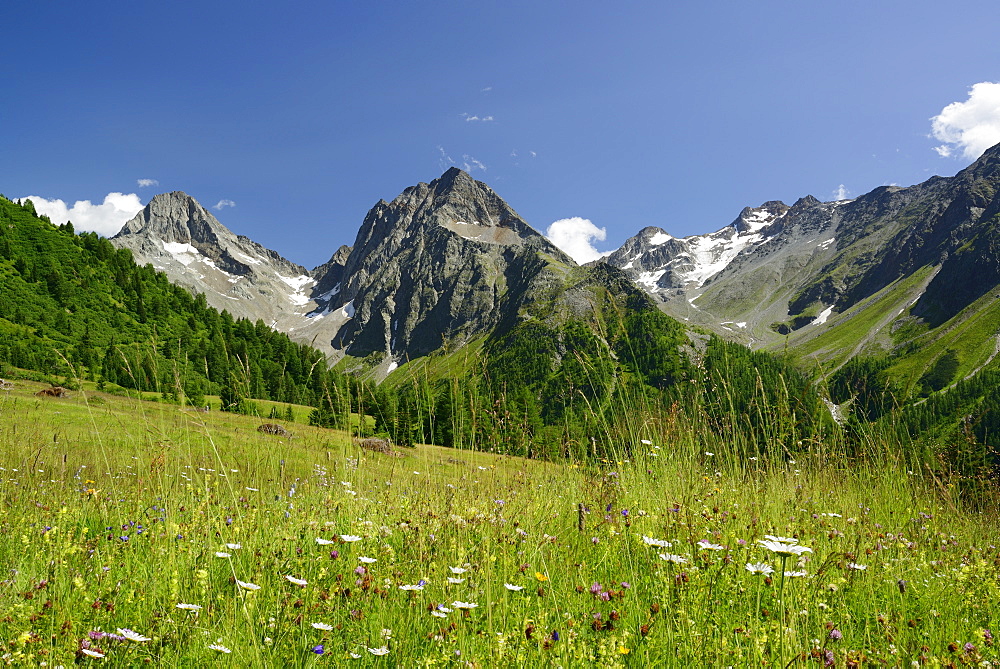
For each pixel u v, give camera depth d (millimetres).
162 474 5625
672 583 3318
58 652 2730
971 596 3979
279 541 4285
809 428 6855
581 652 2846
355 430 7109
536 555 4277
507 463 6652
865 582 3990
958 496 6496
